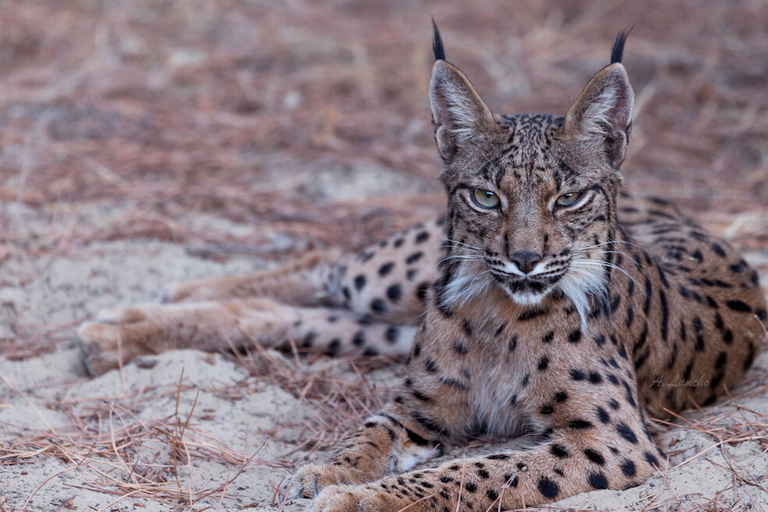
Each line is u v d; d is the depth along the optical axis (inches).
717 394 333.1
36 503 245.1
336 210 502.3
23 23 711.7
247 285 409.1
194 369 333.1
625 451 262.8
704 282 336.2
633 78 669.3
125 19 753.6
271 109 620.1
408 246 374.6
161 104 616.1
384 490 245.9
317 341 376.2
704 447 274.1
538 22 775.1
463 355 291.1
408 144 585.3
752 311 342.3
